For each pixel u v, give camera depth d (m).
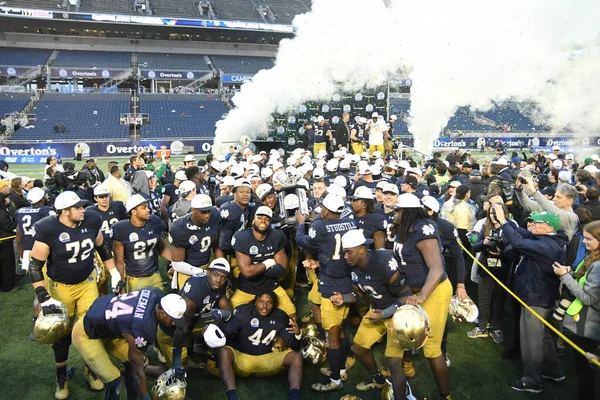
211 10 49.31
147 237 5.42
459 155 16.83
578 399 4.15
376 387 4.70
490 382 4.84
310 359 4.77
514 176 9.47
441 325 4.18
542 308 4.52
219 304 5.03
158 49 51.09
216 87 51.75
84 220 4.90
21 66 42.75
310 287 7.18
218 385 4.84
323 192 6.74
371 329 4.41
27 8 42.09
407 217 4.20
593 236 3.97
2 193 7.45
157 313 3.91
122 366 5.17
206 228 5.44
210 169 11.04
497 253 5.51
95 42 48.91
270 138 18.86
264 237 5.17
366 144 16.02
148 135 35.88
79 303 5.04
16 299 7.26
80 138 33.88
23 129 33.56
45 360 5.37
